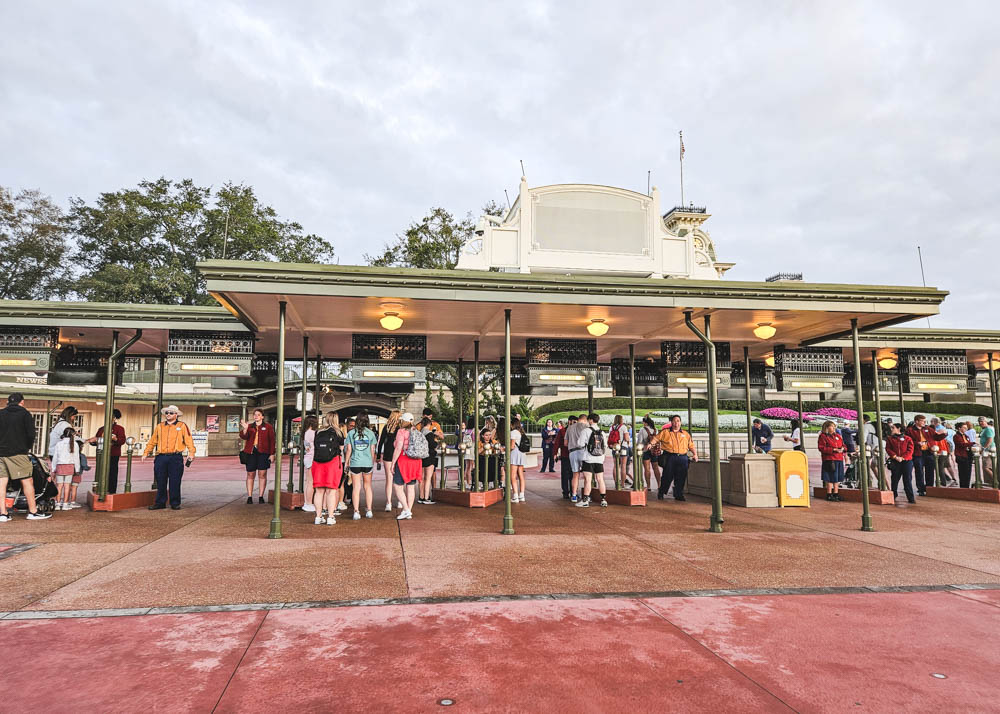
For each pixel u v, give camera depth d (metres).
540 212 12.50
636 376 15.10
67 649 4.14
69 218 39.12
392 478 11.00
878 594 5.78
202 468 23.97
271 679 3.69
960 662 4.10
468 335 12.05
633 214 12.84
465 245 12.50
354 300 8.99
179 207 38.53
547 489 16.08
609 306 9.38
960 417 39.06
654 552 7.55
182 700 3.40
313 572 6.28
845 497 13.70
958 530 9.56
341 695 3.49
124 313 10.45
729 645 4.37
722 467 13.09
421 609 5.10
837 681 3.77
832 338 12.66
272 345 13.20
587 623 4.80
